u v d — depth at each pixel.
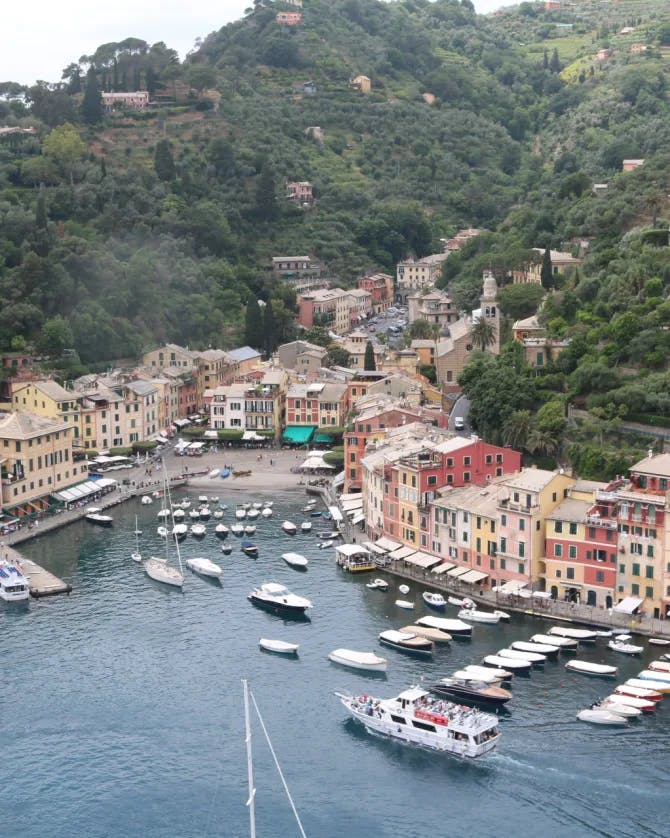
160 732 178.88
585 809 155.88
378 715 177.25
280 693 189.75
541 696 183.62
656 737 170.50
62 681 194.88
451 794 161.12
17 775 168.12
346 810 158.50
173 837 153.88
